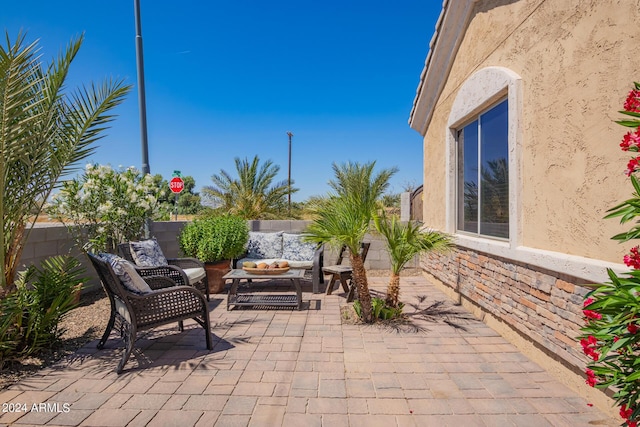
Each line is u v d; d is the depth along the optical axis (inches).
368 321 192.9
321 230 191.2
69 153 160.7
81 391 118.9
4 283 143.6
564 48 125.3
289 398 114.7
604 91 107.5
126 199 259.4
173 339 168.6
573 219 121.1
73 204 246.2
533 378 129.3
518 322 152.3
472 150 217.3
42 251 228.1
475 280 199.8
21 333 142.5
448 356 148.6
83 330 180.4
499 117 180.1
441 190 262.5
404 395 116.7
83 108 162.2
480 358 146.7
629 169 70.4
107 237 257.3
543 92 137.5
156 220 306.2
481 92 186.2
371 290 273.9
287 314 210.7
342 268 262.8
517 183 152.5
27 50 129.1
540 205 139.5
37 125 151.0
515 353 152.2
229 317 204.7
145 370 135.0
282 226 383.6
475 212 212.8
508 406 110.3
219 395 116.6
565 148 125.0
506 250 159.0
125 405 110.3
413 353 151.7
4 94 128.3
